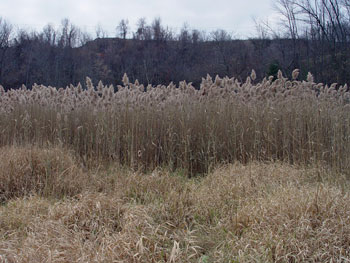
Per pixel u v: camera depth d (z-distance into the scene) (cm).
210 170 673
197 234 393
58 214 423
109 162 702
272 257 317
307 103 735
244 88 830
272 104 762
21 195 521
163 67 3152
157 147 736
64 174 582
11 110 868
